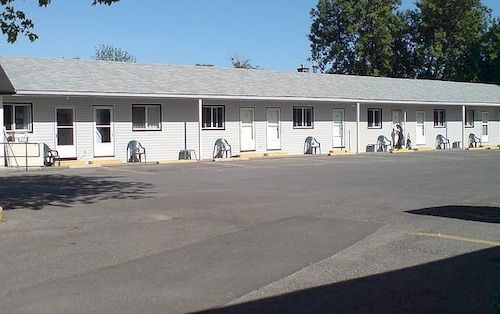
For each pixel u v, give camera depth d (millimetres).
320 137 32062
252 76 31406
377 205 12062
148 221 10219
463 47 55312
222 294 6152
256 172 20297
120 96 24156
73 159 24219
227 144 28312
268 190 14750
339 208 11656
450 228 9539
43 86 22297
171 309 5688
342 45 56969
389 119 35156
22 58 25312
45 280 6625
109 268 7133
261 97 28141
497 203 12305
